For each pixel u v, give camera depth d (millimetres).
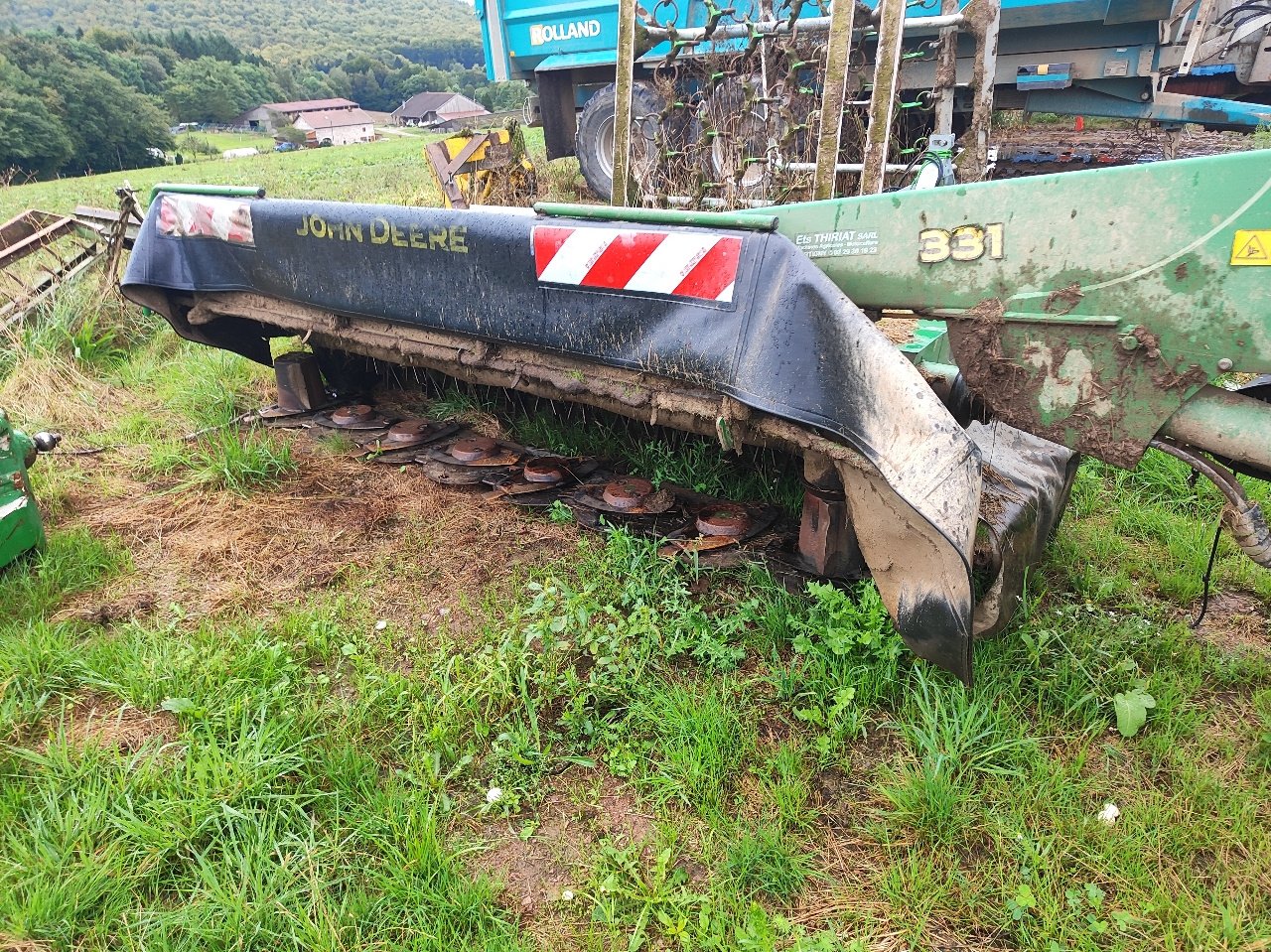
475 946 1903
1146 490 3738
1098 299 2160
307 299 3783
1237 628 2891
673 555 3160
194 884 2047
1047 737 2430
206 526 3650
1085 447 2322
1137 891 1974
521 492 3715
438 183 7816
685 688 2631
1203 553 3209
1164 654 2721
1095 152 7086
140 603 3127
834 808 2246
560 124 8633
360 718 2508
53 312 5910
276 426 4602
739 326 2533
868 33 4344
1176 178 1980
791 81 4156
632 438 4004
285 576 3295
